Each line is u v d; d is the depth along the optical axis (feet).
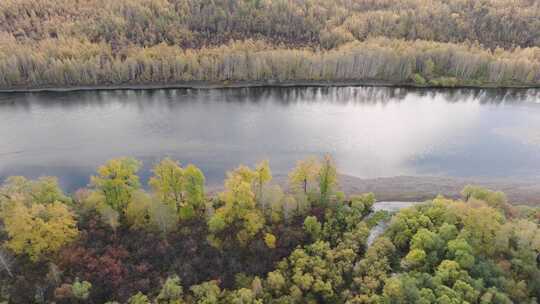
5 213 210.79
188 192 231.50
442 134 398.42
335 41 563.89
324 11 611.47
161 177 227.81
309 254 216.33
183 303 191.01
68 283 198.59
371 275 197.88
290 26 586.04
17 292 194.90
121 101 465.06
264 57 503.61
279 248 223.92
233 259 218.38
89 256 210.79
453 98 489.67
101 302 196.65
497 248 208.13
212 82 504.84
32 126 405.18
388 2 655.76
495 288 179.42
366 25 593.42
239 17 587.68
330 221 236.63
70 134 391.86
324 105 464.24
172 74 502.79
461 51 512.63
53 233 203.31
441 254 205.26
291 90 506.07
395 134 397.60
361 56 504.84
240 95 487.20
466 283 181.27
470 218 216.13
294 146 374.02
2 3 561.43
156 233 227.81
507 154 364.99
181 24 570.46
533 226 210.79
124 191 228.02
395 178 327.06
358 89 511.81
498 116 436.76
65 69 481.87
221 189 310.86
